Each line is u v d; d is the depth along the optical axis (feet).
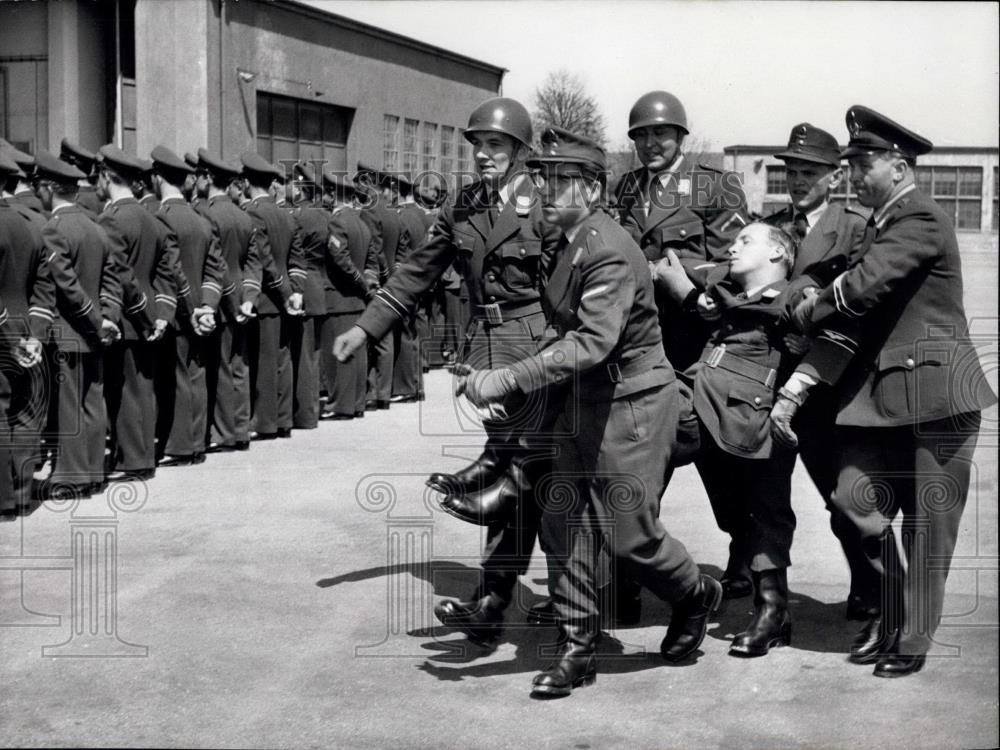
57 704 12.75
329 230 29.30
